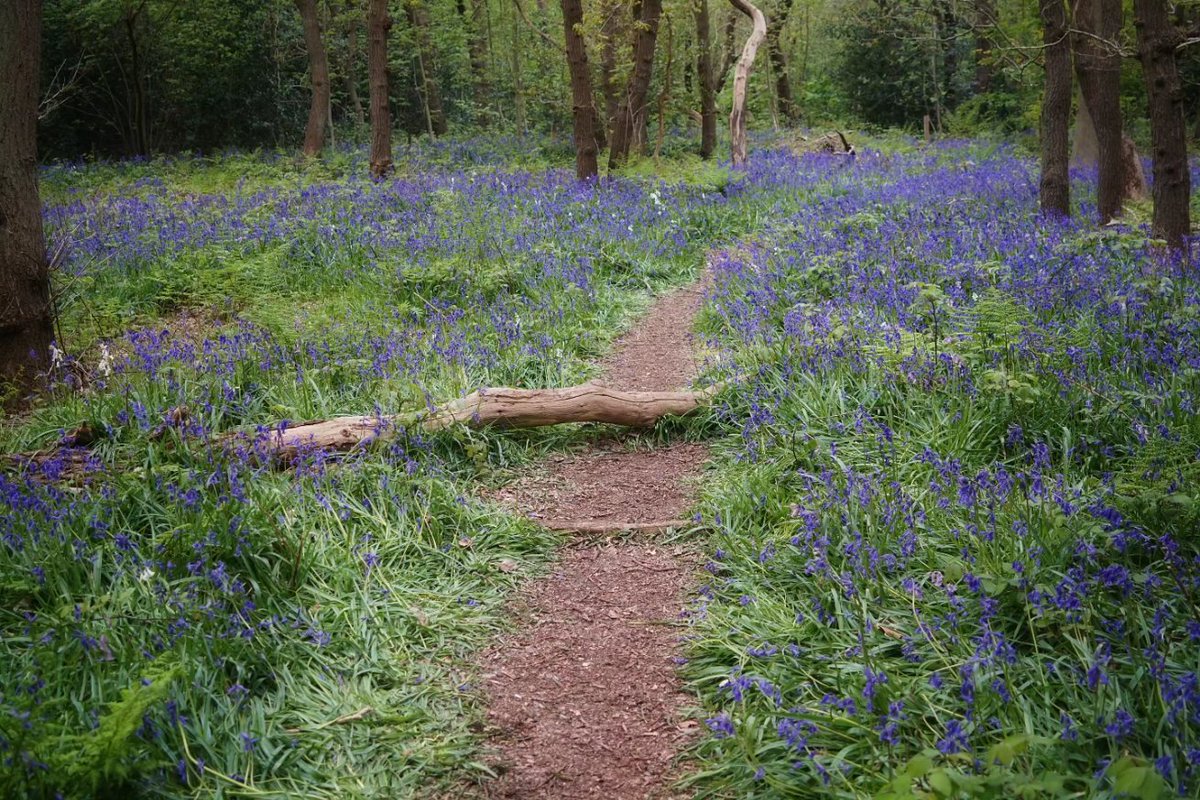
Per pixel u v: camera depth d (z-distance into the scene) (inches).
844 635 169.8
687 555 216.4
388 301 401.4
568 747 156.3
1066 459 208.5
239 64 1161.4
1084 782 127.4
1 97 295.0
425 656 179.5
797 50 1768.0
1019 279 332.2
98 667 150.7
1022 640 162.7
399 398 275.0
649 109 1055.0
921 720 146.9
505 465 265.6
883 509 198.2
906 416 250.1
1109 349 263.1
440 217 540.7
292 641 171.0
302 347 315.0
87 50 1092.5
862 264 390.9
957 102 1529.3
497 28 1305.4
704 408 286.8
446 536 220.5
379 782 146.3
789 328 311.0
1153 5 375.6
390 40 1218.0
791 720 149.0
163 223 542.0
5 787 122.5
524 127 1215.6
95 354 344.8
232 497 193.9
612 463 272.5
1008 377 235.6
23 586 168.4
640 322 418.0
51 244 464.1
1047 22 515.2
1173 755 129.2
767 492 224.7
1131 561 176.2
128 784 133.1
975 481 196.1
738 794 141.9
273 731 151.6
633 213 560.7
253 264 451.8
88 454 227.6
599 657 180.4
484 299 402.3
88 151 1196.5
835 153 1028.5
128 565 179.9
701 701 164.7
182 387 268.5
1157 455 192.1
